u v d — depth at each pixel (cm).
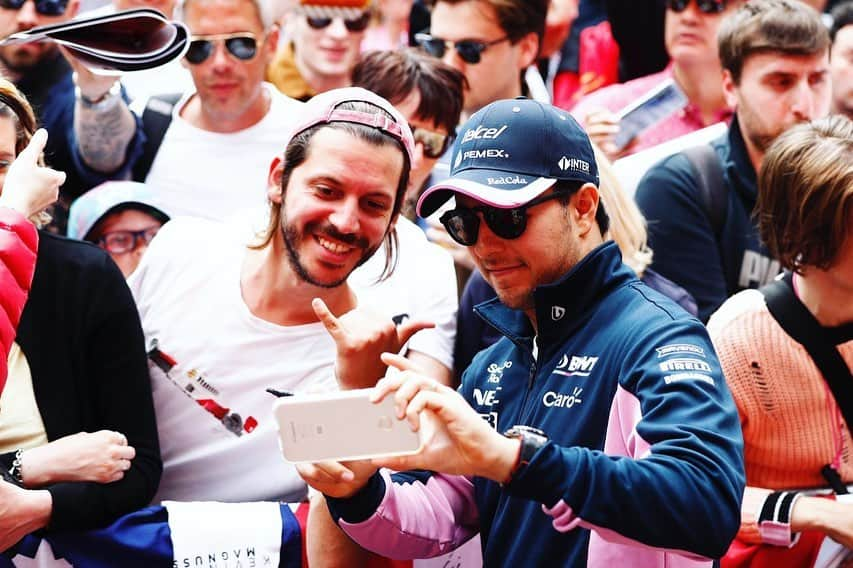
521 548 306
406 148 354
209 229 402
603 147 562
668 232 479
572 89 679
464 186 298
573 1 680
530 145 302
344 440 263
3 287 299
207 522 363
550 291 306
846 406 372
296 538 367
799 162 360
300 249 353
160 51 324
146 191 488
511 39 565
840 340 371
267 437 385
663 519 259
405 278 417
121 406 367
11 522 336
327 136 347
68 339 363
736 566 378
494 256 305
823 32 496
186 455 389
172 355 388
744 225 486
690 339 292
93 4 601
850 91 594
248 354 386
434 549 319
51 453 347
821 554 378
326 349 387
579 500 260
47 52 521
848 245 356
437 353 421
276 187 371
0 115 343
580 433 299
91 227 477
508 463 261
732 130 500
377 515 302
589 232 316
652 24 647
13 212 306
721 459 267
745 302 383
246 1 499
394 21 662
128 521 358
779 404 374
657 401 279
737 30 500
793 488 383
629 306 305
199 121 518
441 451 261
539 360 315
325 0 578
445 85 495
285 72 593
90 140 501
